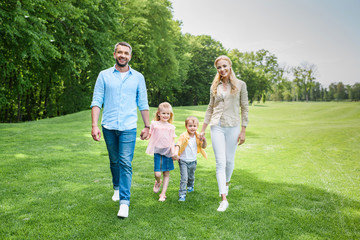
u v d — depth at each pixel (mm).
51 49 11984
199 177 4578
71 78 19703
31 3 10875
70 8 13156
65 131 10430
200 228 2576
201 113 24609
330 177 4609
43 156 5840
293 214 2955
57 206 3064
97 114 3014
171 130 3535
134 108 3104
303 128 14969
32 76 17391
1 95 14211
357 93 79375
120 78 3068
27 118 27312
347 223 2736
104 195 3471
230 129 3426
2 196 3369
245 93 3496
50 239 2309
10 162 5172
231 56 53500
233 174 4789
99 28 16766
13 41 10969
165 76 28672
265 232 2510
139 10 23219
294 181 4340
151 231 2488
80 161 5492
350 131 13141
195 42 44969
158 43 25516
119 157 2963
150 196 3506
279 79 71438
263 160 6137
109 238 2338
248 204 3262
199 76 44562
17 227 2518
